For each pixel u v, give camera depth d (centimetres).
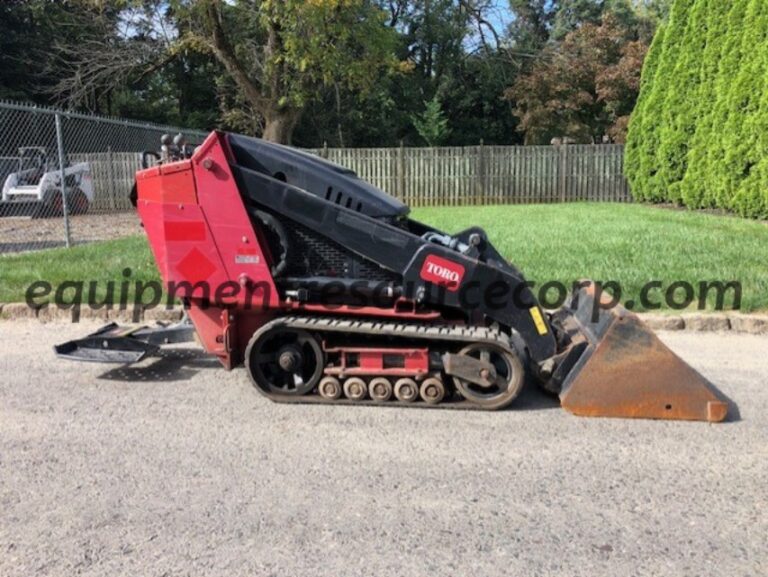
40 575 258
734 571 262
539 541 283
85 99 2516
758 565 266
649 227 1170
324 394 444
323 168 453
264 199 440
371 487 331
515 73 3438
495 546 279
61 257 938
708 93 1415
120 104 2970
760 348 568
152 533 288
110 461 361
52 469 351
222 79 2900
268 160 451
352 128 3159
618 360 418
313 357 447
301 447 379
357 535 288
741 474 344
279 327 436
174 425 412
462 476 343
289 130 2242
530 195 2080
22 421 418
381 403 440
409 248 432
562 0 4169
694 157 1463
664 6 3728
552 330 451
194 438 392
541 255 884
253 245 441
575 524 297
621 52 2831
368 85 2167
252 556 271
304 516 303
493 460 362
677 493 325
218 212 440
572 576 258
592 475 344
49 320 682
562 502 316
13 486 332
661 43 1745
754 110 1231
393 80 3284
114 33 2480
